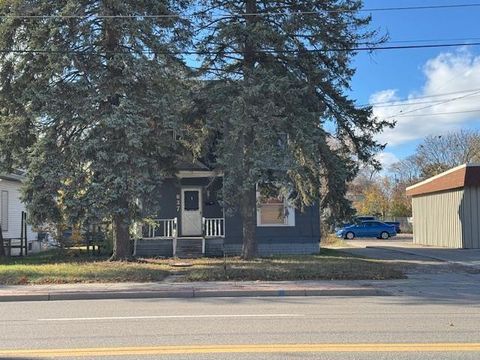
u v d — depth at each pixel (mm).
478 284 15016
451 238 30031
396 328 8758
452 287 14469
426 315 10109
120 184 18453
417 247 30297
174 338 8078
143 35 18906
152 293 13477
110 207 18734
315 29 19406
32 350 7363
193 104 20109
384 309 10938
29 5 18781
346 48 19766
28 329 9016
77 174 18953
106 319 9969
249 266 17406
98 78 18766
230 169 18562
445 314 10234
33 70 19234
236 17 19516
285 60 19938
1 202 29781
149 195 19266
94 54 19016
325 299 12781
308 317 9945
